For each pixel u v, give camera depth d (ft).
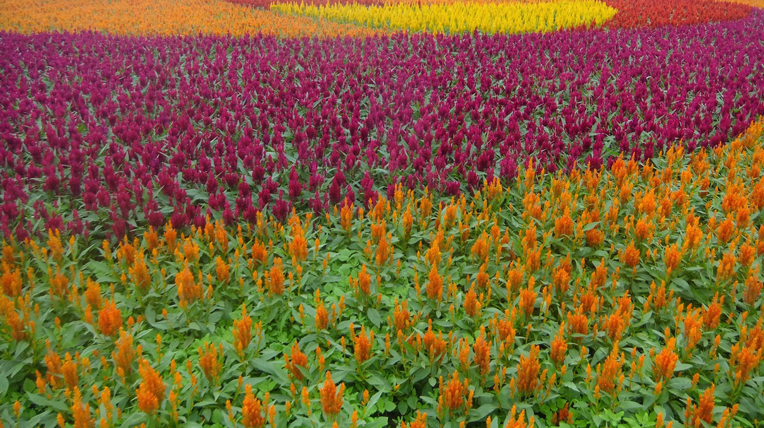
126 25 54.19
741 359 10.58
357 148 20.58
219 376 10.94
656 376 10.82
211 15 61.67
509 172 19.03
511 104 26.84
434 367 11.46
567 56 37.76
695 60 36.88
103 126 23.95
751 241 15.62
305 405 9.98
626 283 14.35
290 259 15.28
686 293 14.23
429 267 14.37
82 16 59.62
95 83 30.99
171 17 59.47
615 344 10.44
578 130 23.86
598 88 29.91
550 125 25.25
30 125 24.16
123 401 10.52
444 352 11.28
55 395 10.11
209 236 14.93
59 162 20.29
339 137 22.00
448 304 13.41
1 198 17.60
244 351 11.58
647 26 53.83
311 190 18.48
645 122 25.70
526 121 26.84
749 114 26.61
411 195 17.66
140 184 17.71
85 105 26.61
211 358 10.55
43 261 13.70
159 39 43.24
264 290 14.28
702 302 13.78
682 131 23.34
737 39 47.85
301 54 41.11
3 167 19.38
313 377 11.30
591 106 29.53
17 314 11.01
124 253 13.69
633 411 11.02
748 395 11.10
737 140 22.43
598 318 12.75
